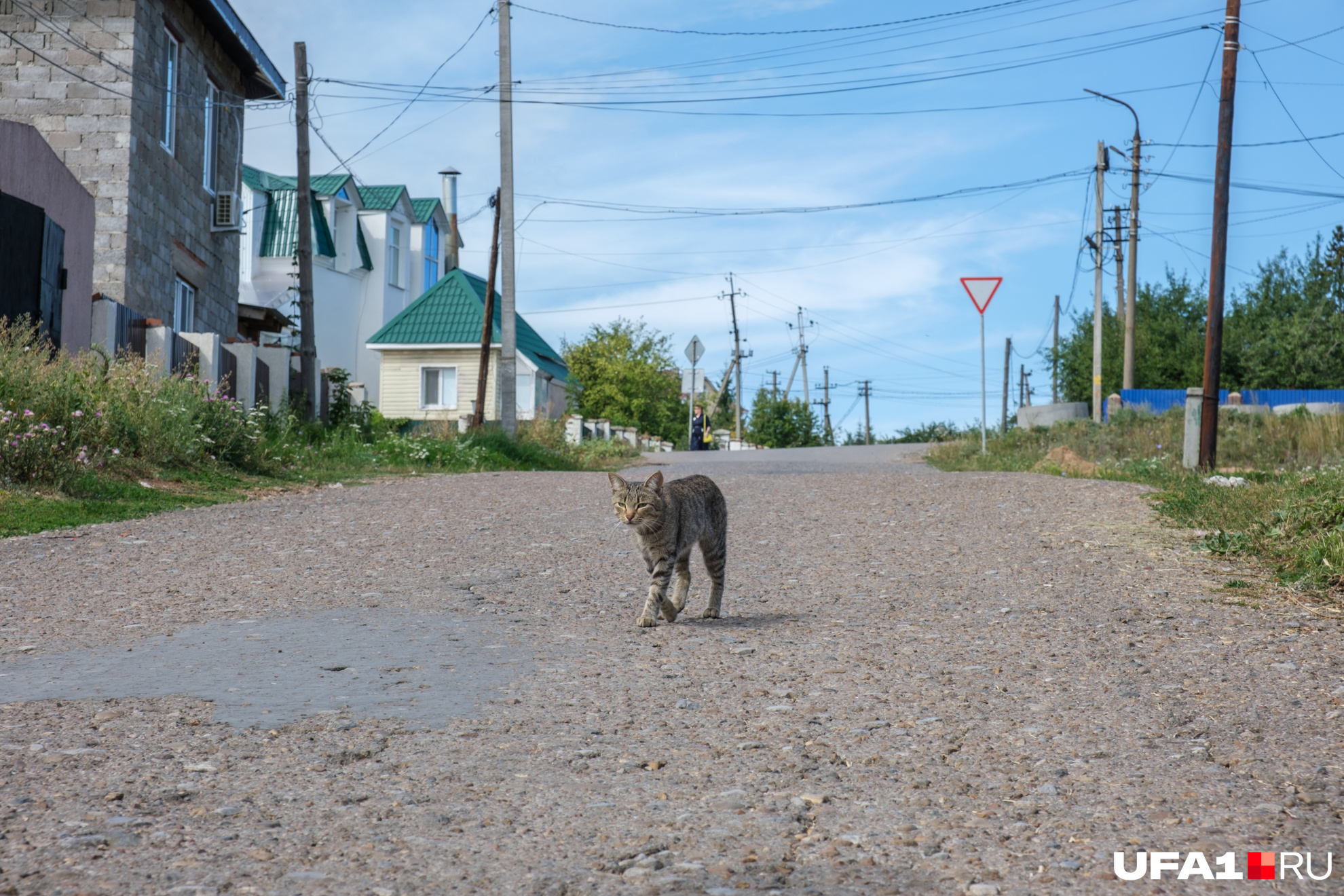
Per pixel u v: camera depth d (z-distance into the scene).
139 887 3.18
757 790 4.06
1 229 13.22
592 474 18.27
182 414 14.55
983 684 5.52
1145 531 10.46
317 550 9.69
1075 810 3.86
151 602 7.45
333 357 40.31
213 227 22.19
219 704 5.04
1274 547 8.95
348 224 40.69
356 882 3.27
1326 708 4.98
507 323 25.55
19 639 6.36
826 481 16.38
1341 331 39.53
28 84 17.91
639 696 5.30
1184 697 5.21
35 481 11.62
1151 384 42.62
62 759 4.26
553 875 3.33
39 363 12.88
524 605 7.59
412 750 4.46
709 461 26.77
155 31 18.84
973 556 9.55
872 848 3.54
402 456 20.23
